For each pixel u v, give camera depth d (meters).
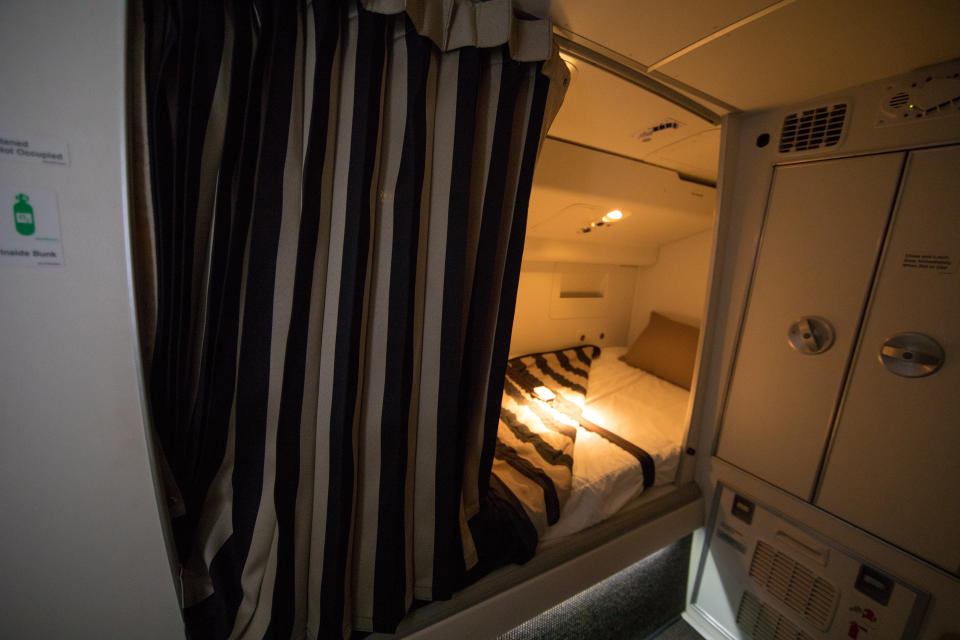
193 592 0.78
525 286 2.54
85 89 0.56
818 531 1.23
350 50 0.72
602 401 2.14
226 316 0.69
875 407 1.10
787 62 1.00
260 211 0.67
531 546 1.10
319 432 0.81
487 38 0.81
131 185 0.59
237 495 0.75
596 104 1.27
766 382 1.37
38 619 0.67
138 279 0.63
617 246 2.71
